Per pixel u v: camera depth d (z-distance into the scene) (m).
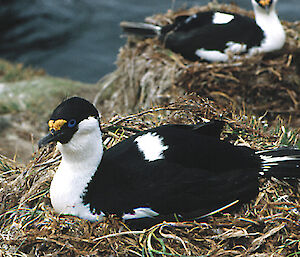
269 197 5.41
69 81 13.04
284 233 5.12
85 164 5.00
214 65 8.69
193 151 5.04
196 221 5.07
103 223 4.98
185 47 8.97
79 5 21.53
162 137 5.20
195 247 4.89
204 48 8.84
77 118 4.79
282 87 8.89
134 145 5.24
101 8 21.45
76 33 20.28
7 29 19.97
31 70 14.28
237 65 8.66
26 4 20.77
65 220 5.07
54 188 5.12
